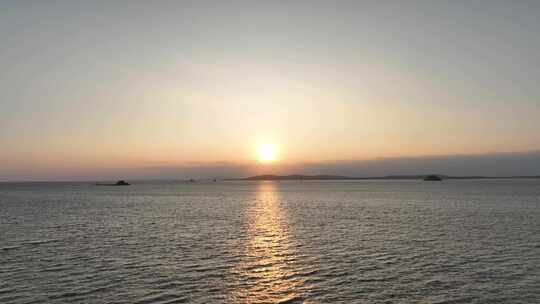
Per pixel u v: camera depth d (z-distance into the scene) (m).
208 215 68.81
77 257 32.81
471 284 24.67
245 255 33.56
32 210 79.69
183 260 31.67
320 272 27.83
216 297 22.70
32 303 21.59
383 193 150.50
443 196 121.38
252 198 126.62
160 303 21.70
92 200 117.06
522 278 25.84
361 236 43.09
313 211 75.06
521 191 151.88
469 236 42.25
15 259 32.06
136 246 37.81
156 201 111.81
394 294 23.02
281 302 21.92
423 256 32.59
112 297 22.61
